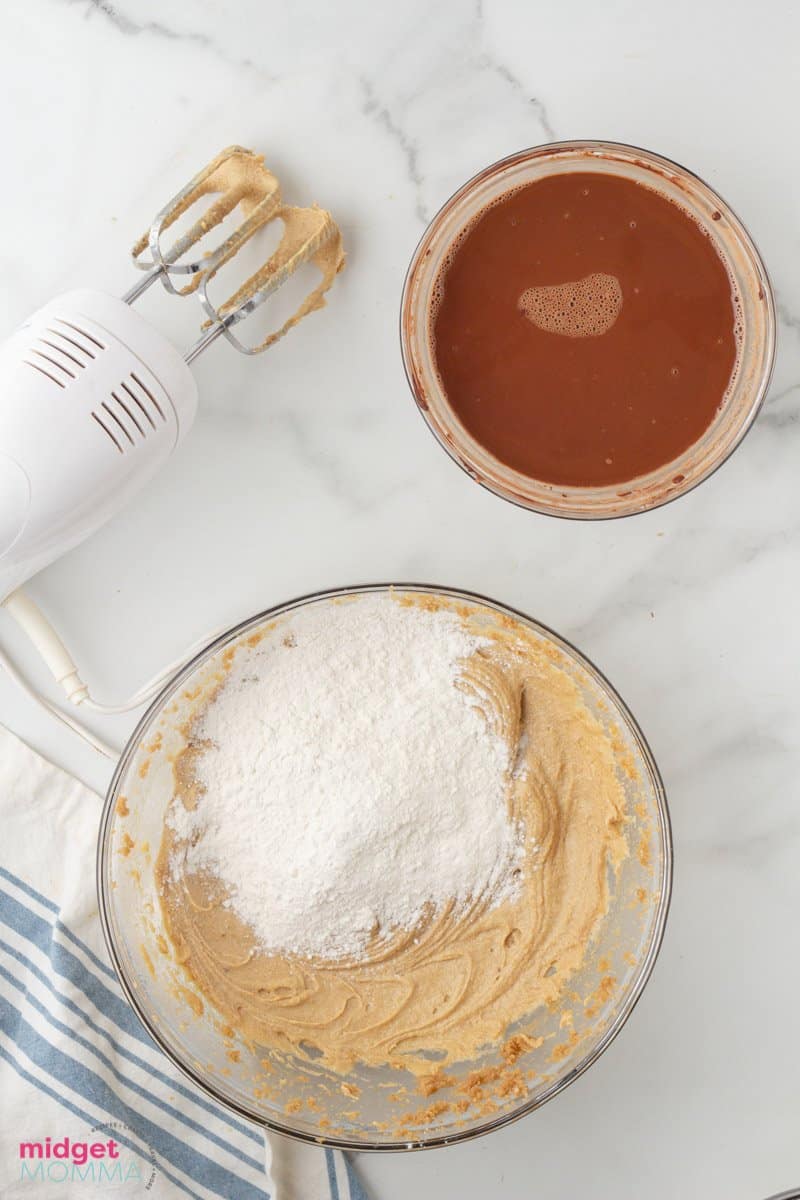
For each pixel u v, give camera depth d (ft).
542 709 2.68
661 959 2.75
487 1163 2.76
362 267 2.68
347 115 2.65
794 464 2.71
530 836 2.67
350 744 2.62
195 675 2.61
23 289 2.70
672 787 2.75
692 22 2.62
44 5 2.64
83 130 2.67
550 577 2.74
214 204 2.54
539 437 2.59
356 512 2.73
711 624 2.73
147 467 2.53
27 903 2.76
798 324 2.67
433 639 2.67
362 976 2.70
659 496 2.58
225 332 2.54
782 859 2.74
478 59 2.63
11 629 2.77
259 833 2.64
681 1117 2.75
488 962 2.70
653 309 2.55
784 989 2.74
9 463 2.41
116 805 2.60
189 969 2.69
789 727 2.73
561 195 2.52
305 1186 2.72
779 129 2.63
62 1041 2.72
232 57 2.64
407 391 2.70
